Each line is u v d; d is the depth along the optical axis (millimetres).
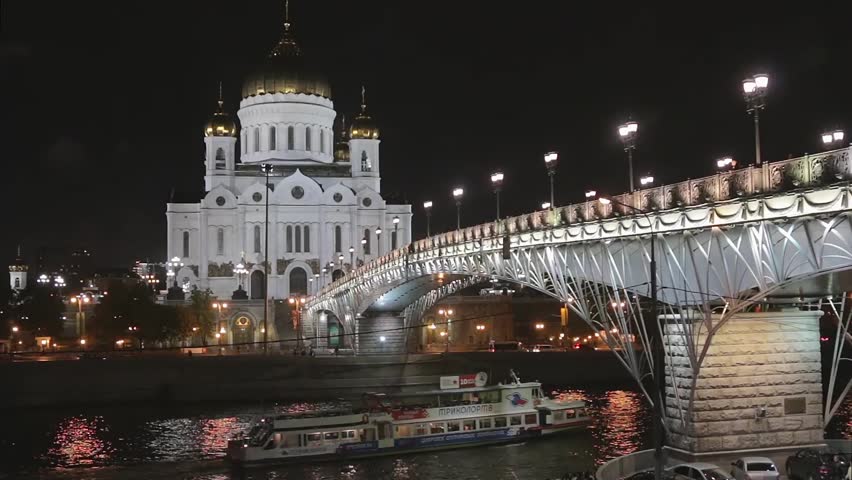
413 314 132125
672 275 51031
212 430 90250
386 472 70000
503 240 67500
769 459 47750
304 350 138875
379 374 121375
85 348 154125
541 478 65875
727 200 44406
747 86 42844
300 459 73438
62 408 108438
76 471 70750
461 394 81438
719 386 50625
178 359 114875
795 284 46719
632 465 54062
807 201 39469
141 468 71938
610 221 55562
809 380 51875
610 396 110125
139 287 153125
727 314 47125
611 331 58531
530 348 150500
